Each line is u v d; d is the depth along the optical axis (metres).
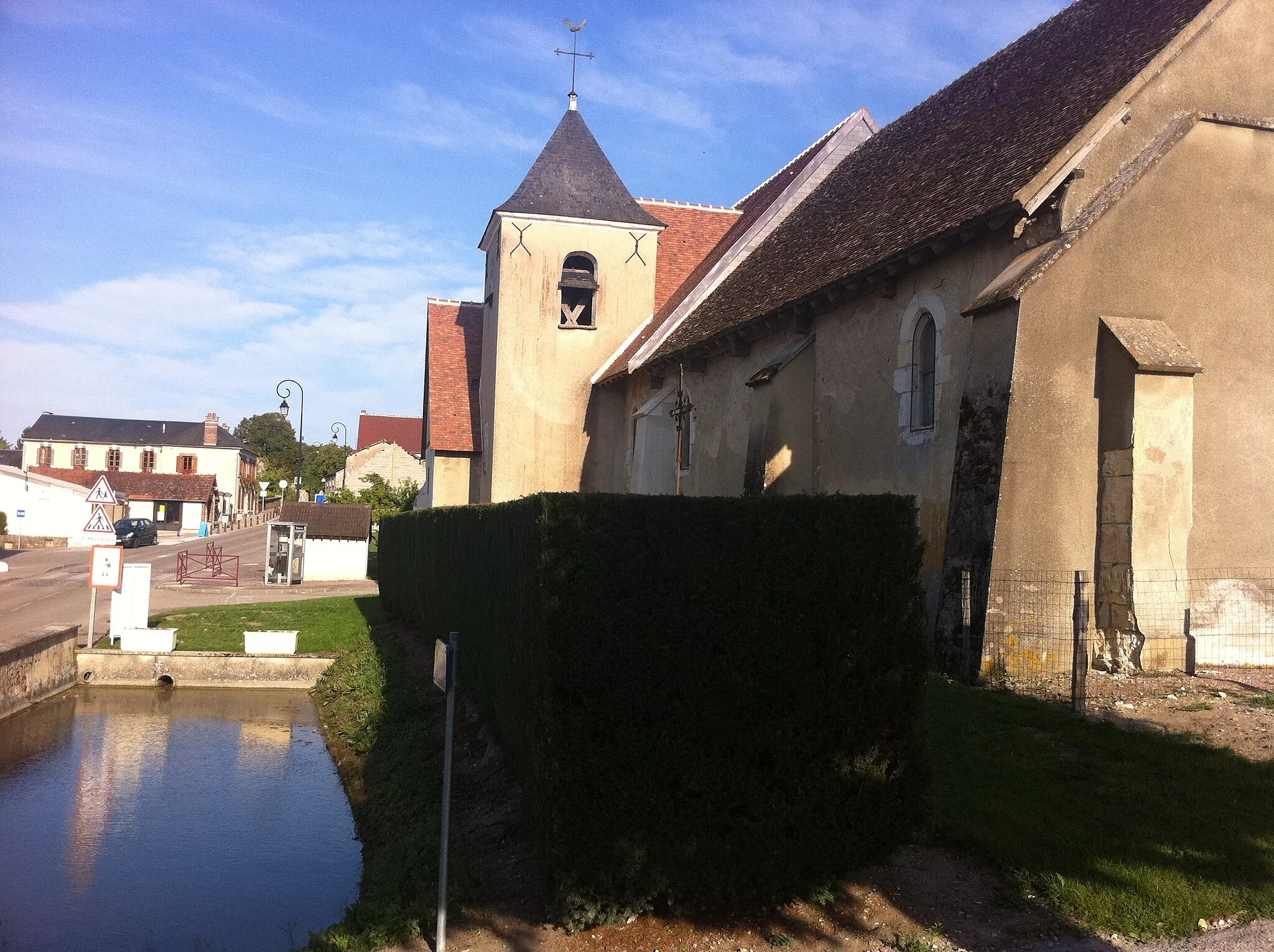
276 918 7.54
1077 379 9.77
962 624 9.59
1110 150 10.03
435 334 28.17
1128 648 9.55
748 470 14.34
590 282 23.03
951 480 10.76
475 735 9.66
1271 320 10.65
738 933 5.21
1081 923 5.11
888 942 5.06
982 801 6.34
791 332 14.84
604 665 5.23
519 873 6.16
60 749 12.48
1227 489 10.32
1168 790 6.43
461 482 25.98
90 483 72.56
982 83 15.22
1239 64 10.63
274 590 29.06
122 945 7.07
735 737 5.34
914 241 11.33
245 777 11.36
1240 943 4.82
